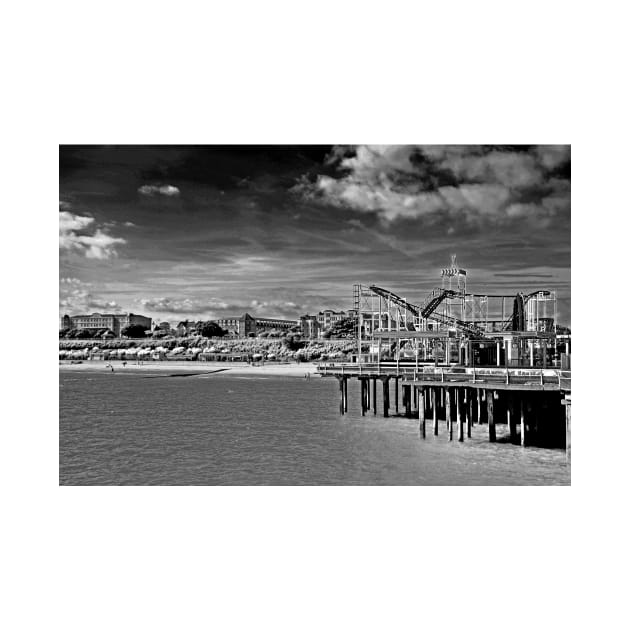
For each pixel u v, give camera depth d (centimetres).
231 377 9494
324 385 8238
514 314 4594
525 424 3597
